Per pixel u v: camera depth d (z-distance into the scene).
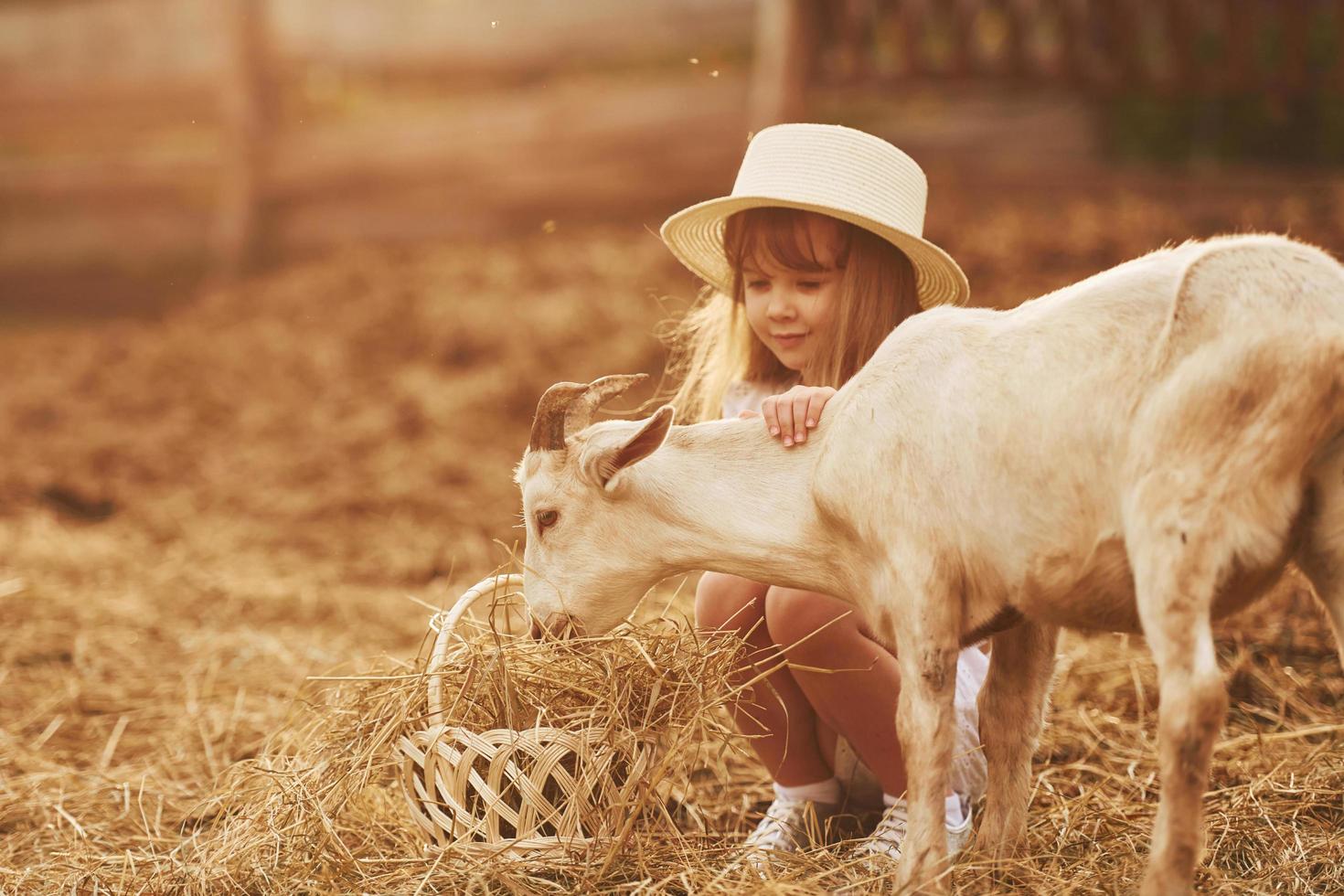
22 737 4.73
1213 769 3.91
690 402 4.38
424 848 3.26
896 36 12.01
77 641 5.68
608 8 13.82
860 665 3.47
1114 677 4.71
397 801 3.78
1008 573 2.87
